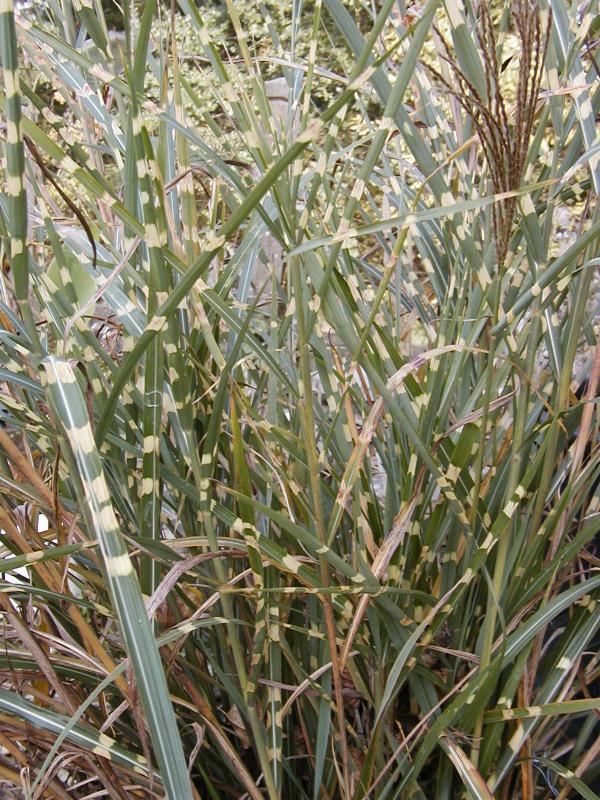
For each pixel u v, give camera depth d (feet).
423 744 1.97
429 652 2.49
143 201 1.59
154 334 1.53
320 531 1.83
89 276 1.95
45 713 1.83
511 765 2.06
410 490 2.01
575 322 1.91
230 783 2.45
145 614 1.36
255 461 2.33
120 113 1.95
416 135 1.75
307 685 2.01
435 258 2.46
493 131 1.55
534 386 2.07
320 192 2.72
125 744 2.34
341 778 2.06
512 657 1.97
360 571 2.04
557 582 2.19
